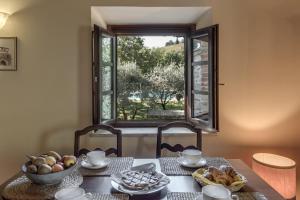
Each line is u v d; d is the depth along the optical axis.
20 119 2.47
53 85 2.46
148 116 2.87
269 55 2.44
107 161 1.75
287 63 2.45
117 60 2.87
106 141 2.47
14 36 2.42
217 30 2.33
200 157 1.71
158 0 2.41
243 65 2.44
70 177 1.50
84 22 2.43
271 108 2.46
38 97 2.46
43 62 2.44
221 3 2.42
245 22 2.43
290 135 2.48
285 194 2.04
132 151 2.48
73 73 2.45
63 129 2.47
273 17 2.43
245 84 2.45
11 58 2.43
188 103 2.84
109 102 2.74
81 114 2.47
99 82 2.42
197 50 2.70
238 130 2.47
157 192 1.33
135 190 1.32
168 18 2.69
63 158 1.46
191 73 2.78
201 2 2.41
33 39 2.43
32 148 2.48
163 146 2.10
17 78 2.45
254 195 1.29
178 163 1.76
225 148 2.48
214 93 2.37
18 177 1.51
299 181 2.48
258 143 2.48
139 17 2.65
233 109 2.46
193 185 1.42
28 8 2.42
